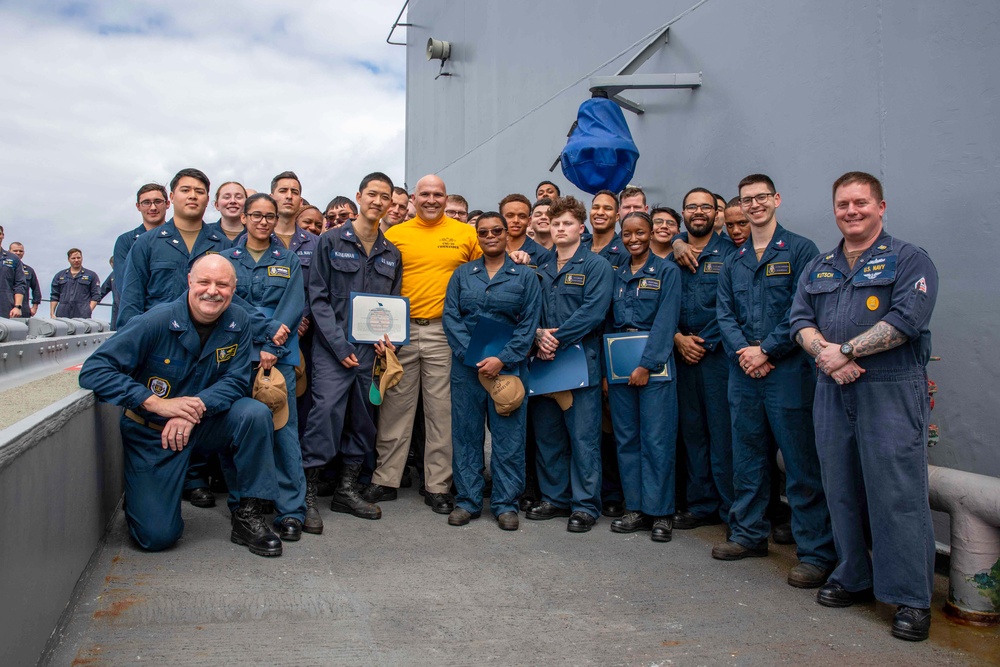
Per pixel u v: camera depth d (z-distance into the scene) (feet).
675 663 8.48
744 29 15.79
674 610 10.02
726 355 13.66
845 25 13.51
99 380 10.84
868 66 13.10
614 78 17.28
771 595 10.68
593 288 14.15
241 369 12.23
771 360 11.72
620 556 12.32
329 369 14.28
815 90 14.12
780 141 14.90
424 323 15.14
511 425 14.06
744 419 12.24
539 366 14.25
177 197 14.20
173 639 8.65
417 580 10.85
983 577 9.70
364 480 16.42
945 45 11.89
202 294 11.38
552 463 14.85
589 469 14.08
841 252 10.52
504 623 9.42
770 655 8.73
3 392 11.07
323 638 8.83
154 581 10.32
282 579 10.61
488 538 13.16
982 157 11.40
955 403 11.75
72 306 40.83
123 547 11.77
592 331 14.43
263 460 12.16
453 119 31.35
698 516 14.30
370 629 9.12
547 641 8.95
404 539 12.93
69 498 9.19
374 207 14.53
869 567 10.36
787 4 14.71
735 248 13.89
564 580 11.05
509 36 25.98
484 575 11.16
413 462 17.95
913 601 9.33
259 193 14.02
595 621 9.57
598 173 17.13
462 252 15.39
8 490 6.60
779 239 12.20
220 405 11.81
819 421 10.50
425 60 35.32
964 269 11.64
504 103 26.37
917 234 12.30
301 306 13.94
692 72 17.34
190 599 9.72
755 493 12.34
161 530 11.47
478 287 14.16
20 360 16.67
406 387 15.21
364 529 13.48
